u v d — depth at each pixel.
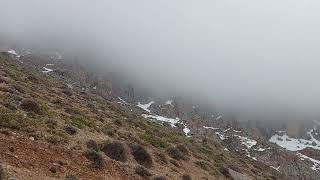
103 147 32.78
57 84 96.06
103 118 52.50
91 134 35.84
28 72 91.31
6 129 26.34
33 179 19.53
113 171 28.36
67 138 30.84
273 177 74.19
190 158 50.78
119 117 62.94
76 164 25.72
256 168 82.81
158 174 34.75
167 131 78.69
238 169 58.56
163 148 47.75
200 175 43.22
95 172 26.08
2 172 17.84
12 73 66.75
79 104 59.41
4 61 93.88
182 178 36.88
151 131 60.44
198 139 105.25
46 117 35.28
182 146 52.66
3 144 23.17
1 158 20.78
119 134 43.41
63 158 25.64
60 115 39.16
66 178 21.75
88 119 45.34
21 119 30.23
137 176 29.92
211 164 52.44
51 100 50.22
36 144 25.89
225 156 77.06
